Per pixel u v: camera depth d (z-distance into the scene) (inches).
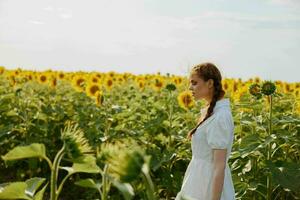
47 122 382.6
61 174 335.3
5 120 378.6
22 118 355.3
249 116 255.4
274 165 216.7
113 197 281.9
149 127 305.7
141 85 550.3
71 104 462.0
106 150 78.7
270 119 234.7
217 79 162.9
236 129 271.4
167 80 579.5
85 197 299.9
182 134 301.3
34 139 337.7
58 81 603.5
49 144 344.8
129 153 73.9
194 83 164.7
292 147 289.7
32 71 693.9
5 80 588.1
